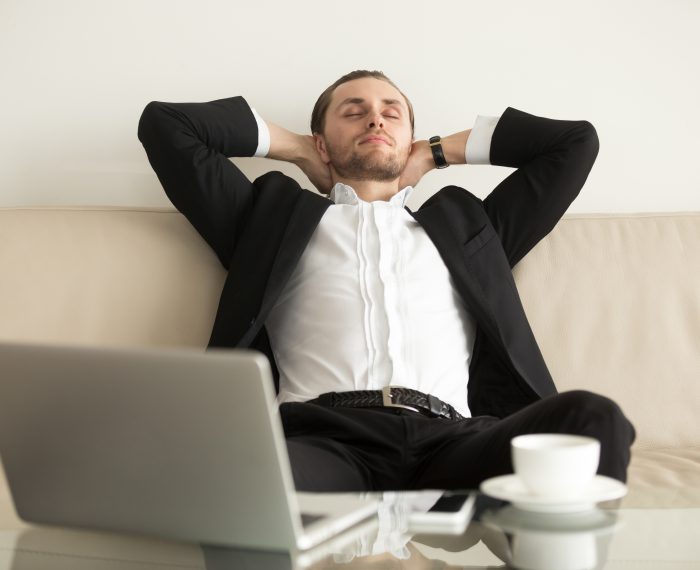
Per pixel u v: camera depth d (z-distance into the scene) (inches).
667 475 63.2
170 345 80.4
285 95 101.8
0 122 99.0
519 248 85.0
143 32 100.7
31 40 99.7
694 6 102.0
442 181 101.0
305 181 101.2
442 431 65.8
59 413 39.9
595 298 84.7
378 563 34.7
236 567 35.6
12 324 76.3
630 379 81.7
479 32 103.0
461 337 78.8
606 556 34.6
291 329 78.1
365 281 77.3
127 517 40.8
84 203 99.1
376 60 102.4
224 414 36.8
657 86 102.9
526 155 89.3
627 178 102.3
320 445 63.5
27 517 43.2
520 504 40.1
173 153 83.9
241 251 80.0
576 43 102.3
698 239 87.9
